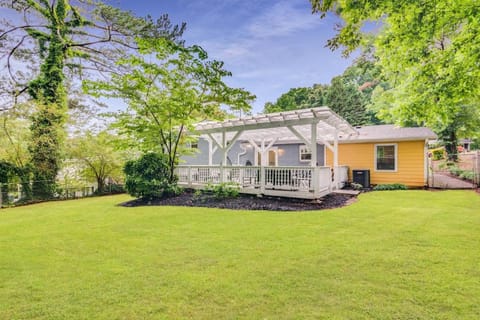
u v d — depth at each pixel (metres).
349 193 9.84
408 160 12.10
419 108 6.27
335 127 10.46
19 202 10.58
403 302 2.39
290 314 2.24
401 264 3.22
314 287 2.70
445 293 2.53
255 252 3.76
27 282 2.94
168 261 3.50
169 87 9.09
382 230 4.77
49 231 5.27
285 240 4.29
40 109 11.19
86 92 8.80
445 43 8.12
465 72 5.22
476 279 2.80
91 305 2.45
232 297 2.53
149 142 10.19
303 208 7.25
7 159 11.02
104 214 7.01
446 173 16.66
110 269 3.27
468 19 4.78
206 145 16.83
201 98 9.26
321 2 4.63
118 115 9.56
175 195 9.66
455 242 3.99
